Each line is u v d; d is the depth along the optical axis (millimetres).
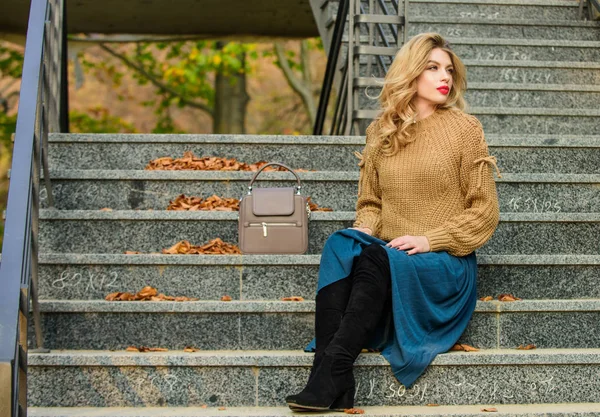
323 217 4246
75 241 4176
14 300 2766
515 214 4180
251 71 14758
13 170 3131
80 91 17422
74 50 11438
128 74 17438
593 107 6109
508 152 4770
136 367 3395
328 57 6938
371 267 3379
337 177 4508
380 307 3346
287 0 9406
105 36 12922
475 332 3674
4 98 15469
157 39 11047
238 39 10695
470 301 3637
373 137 3889
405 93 3727
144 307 3643
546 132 5707
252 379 3398
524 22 6969
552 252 4203
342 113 6199
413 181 3695
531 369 3424
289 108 18297
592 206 4520
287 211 4145
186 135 4777
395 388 3375
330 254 3494
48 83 4078
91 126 16000
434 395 3387
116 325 3658
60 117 5586
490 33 6961
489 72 6379
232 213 4230
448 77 3768
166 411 3268
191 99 16609
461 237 3551
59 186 4441
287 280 3918
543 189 4492
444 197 3701
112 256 3883
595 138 4809
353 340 3238
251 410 3283
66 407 3375
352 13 5543
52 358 3387
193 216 4211
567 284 3928
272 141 4797
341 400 3211
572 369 3441
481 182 3643
